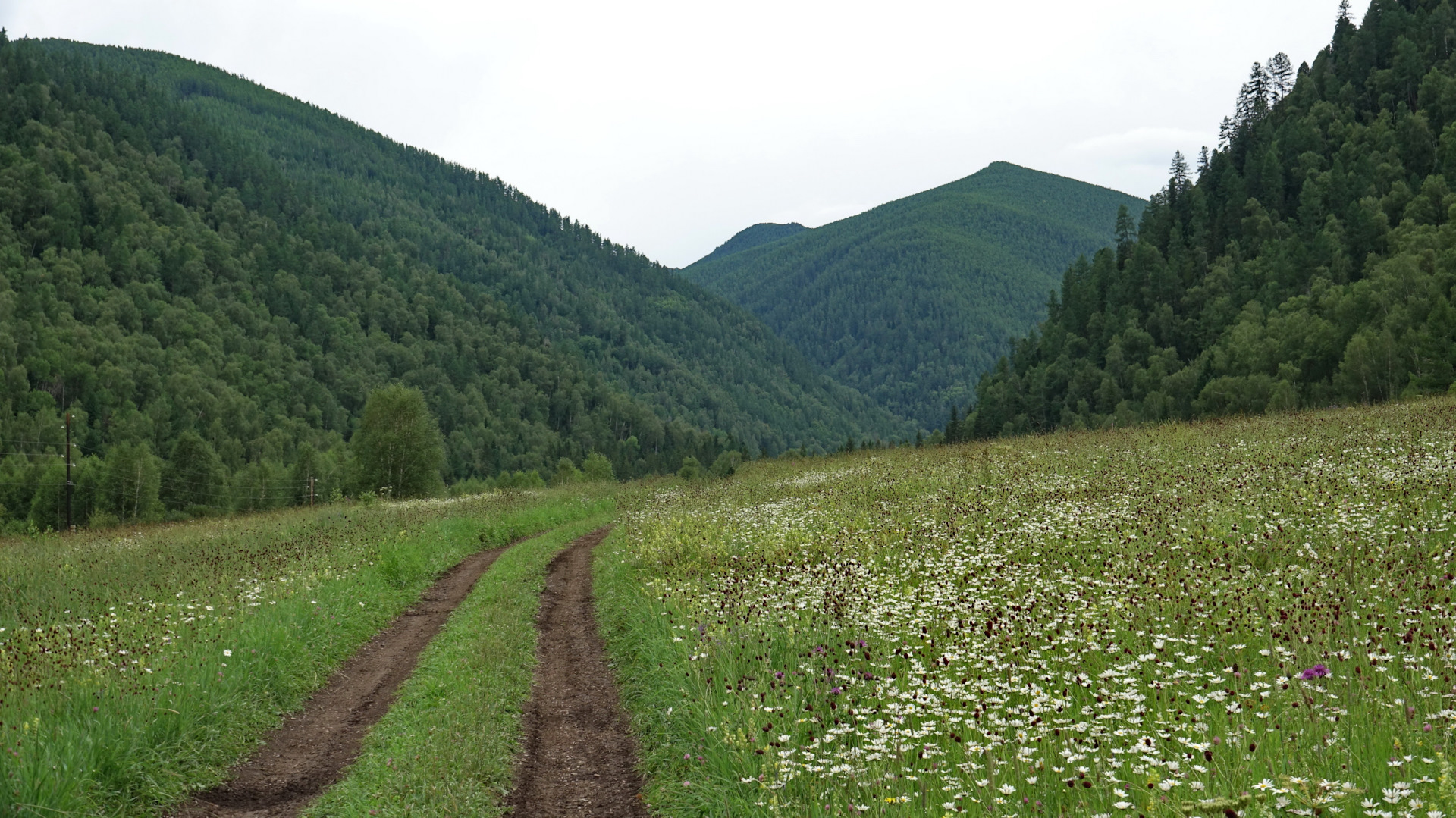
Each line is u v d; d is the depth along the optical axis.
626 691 10.88
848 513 18.95
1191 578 9.65
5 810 6.69
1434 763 4.81
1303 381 75.06
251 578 15.17
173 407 141.12
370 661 13.08
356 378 189.62
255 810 7.75
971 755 6.00
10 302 145.38
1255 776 5.04
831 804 5.97
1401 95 137.75
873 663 8.49
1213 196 146.62
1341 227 110.25
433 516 27.88
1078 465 21.80
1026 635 8.49
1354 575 9.09
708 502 27.23
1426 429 18.92
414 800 7.43
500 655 12.27
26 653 10.10
